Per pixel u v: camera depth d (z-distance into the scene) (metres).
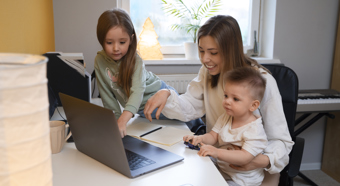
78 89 1.48
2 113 0.37
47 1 2.03
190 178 0.90
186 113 1.47
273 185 1.28
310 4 2.59
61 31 2.32
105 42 1.38
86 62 2.40
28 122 0.39
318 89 2.69
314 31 2.64
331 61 2.71
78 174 0.92
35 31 1.64
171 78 2.51
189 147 1.15
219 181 0.89
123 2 2.55
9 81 0.37
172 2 2.66
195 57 2.61
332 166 2.68
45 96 0.42
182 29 2.75
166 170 0.95
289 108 1.46
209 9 2.71
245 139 1.14
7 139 0.38
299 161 1.33
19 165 0.39
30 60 0.45
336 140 2.63
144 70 1.51
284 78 1.48
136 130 1.33
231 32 1.27
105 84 1.53
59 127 1.05
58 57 1.44
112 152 0.91
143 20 2.67
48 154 0.44
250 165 1.15
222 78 1.37
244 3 2.78
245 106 1.15
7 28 1.16
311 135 2.78
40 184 0.43
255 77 1.16
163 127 1.38
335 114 2.62
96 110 0.87
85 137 1.02
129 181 0.88
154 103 1.34
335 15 2.63
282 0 2.55
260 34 2.81
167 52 2.75
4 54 0.45
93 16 2.34
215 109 1.47
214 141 1.27
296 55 2.66
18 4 1.31
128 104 1.34
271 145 1.23
